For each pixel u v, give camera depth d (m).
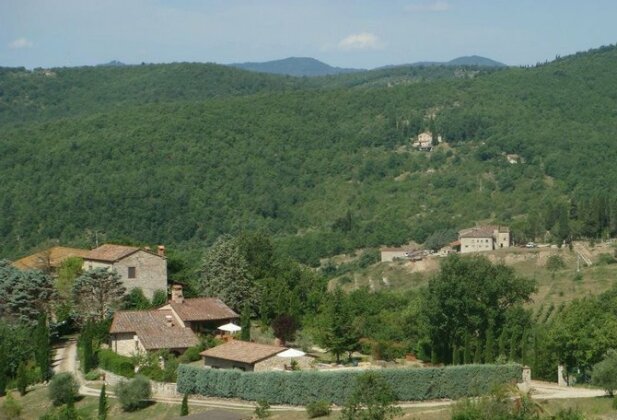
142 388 85.44
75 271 119.50
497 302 106.44
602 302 113.31
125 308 113.38
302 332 108.25
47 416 83.38
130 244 138.62
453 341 102.31
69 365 100.38
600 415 72.69
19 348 99.88
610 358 84.06
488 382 84.25
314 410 77.81
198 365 92.44
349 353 100.12
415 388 82.50
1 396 95.44
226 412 79.50
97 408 86.44
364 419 68.25
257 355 88.88
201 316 105.62
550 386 89.12
